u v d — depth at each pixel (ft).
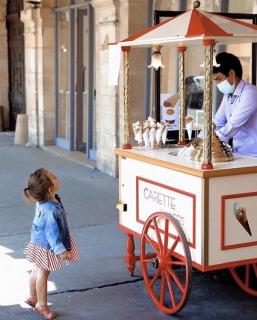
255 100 14.51
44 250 13.28
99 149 31.07
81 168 31.99
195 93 23.66
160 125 15.89
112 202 24.45
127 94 15.67
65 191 26.40
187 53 24.27
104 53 29.12
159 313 13.83
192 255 12.98
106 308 14.12
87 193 26.03
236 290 15.12
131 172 15.06
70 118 37.42
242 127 15.07
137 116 27.76
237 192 12.79
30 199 13.28
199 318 13.50
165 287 14.48
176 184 13.29
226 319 13.43
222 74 14.70
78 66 36.99
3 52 49.49
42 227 13.23
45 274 13.43
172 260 14.07
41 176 13.12
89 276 16.08
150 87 27.45
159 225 13.85
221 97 22.89
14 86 49.16
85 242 19.08
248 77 21.18
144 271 14.57
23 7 43.93
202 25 12.57
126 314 13.79
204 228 12.52
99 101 30.45
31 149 39.34
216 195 12.56
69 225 21.06
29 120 41.55
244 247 13.05
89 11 33.27
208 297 14.67
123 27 27.30
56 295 14.84
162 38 13.34
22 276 16.11
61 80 38.91
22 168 32.19
